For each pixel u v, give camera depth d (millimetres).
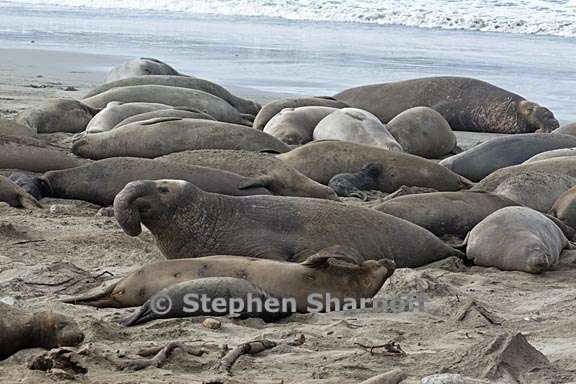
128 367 12617
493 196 22922
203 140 28359
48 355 12266
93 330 13984
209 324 14586
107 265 18453
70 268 17734
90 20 87500
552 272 19672
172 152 28203
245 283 15258
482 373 12539
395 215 21875
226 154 24734
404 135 34000
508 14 84125
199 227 18312
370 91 43969
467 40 74562
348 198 25469
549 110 42188
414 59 62094
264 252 18172
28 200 23062
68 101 35094
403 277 17500
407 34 78375
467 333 14781
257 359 13242
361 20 87875
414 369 12812
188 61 58938
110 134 28531
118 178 23609
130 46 66438
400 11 86938
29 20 85375
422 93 43531
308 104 37531
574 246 21609
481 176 30484
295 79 51969
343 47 68812
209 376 12422
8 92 44312
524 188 24500
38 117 34188
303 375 12633
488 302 17016
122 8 102188
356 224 19016
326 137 32438
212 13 97250
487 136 41625
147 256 19047
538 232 20109
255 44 69750
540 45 71875
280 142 29141
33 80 49312
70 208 23094
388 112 43312
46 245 19562
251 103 40906
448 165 30750
